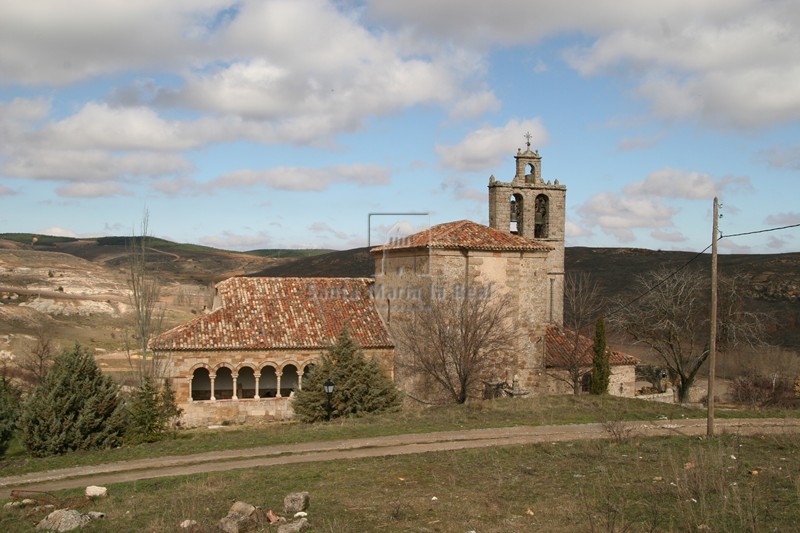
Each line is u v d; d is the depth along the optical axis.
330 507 14.91
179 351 33.59
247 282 39.12
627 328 49.50
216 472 19.91
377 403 31.52
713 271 23.53
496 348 35.72
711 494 14.74
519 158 45.34
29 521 14.81
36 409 25.80
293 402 31.94
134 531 13.59
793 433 22.66
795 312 77.31
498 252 36.59
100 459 22.97
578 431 25.06
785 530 12.04
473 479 17.58
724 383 54.78
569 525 13.07
